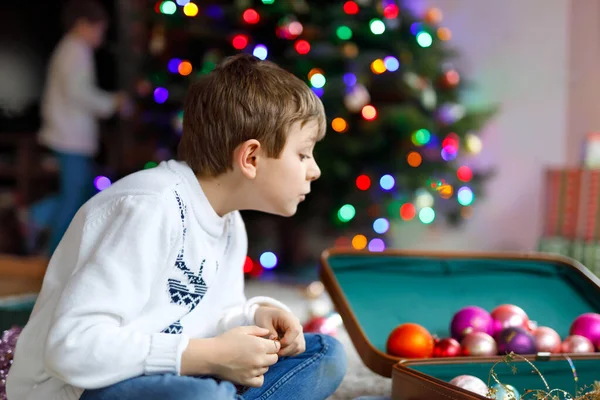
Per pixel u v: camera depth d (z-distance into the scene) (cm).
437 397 102
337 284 159
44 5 460
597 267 254
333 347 119
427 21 315
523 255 189
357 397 143
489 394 110
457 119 307
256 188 107
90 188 355
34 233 375
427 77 306
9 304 186
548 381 123
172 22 305
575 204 266
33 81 449
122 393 88
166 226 95
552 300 174
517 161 347
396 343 135
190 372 91
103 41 446
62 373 86
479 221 353
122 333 89
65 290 89
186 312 102
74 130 324
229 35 301
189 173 105
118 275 89
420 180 294
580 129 332
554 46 338
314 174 111
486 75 352
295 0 294
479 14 353
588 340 141
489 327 145
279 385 111
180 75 311
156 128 323
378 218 304
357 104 276
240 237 119
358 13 297
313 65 289
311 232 348
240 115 103
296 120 105
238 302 118
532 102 343
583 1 329
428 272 188
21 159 413
